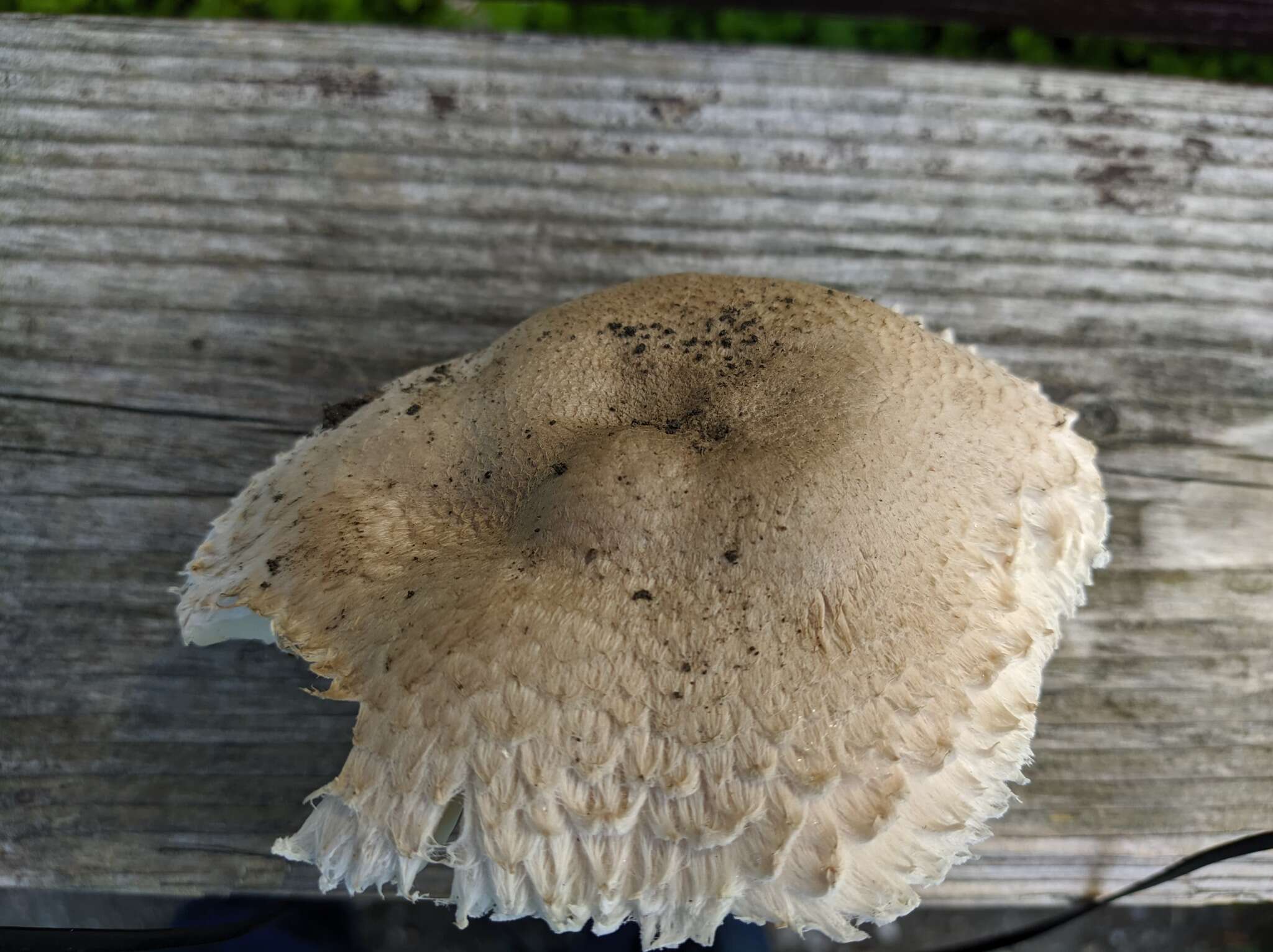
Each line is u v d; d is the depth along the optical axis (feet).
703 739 0.31
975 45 0.80
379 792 0.32
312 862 0.34
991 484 0.35
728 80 0.58
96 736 0.48
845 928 0.32
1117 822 0.49
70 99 0.56
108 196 0.55
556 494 0.35
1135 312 0.55
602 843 0.32
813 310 0.39
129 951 0.45
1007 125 0.58
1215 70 0.77
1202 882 0.49
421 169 0.57
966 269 0.56
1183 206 0.57
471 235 0.56
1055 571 0.37
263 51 0.57
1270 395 0.54
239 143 0.56
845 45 0.80
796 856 0.32
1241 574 0.52
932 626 0.33
